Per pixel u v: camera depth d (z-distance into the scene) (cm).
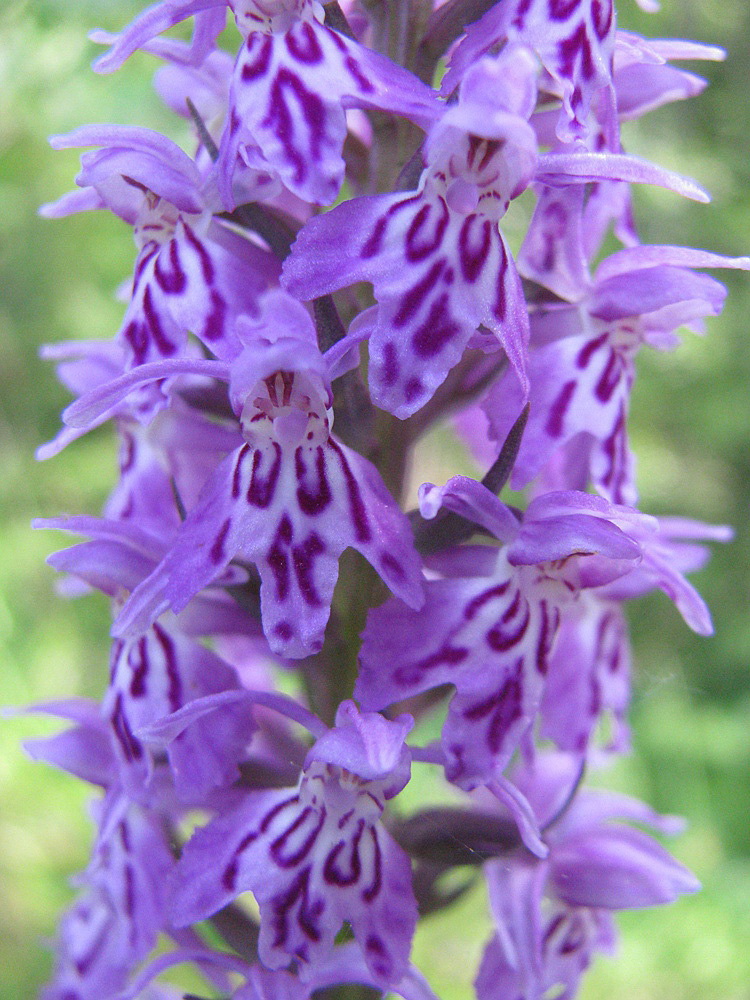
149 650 5
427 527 5
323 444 5
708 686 19
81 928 7
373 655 5
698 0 21
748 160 21
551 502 5
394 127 5
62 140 5
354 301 5
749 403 20
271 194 5
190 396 5
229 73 6
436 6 6
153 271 5
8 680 16
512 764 6
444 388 5
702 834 15
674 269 5
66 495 19
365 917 5
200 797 5
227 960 5
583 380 5
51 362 19
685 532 7
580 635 6
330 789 5
